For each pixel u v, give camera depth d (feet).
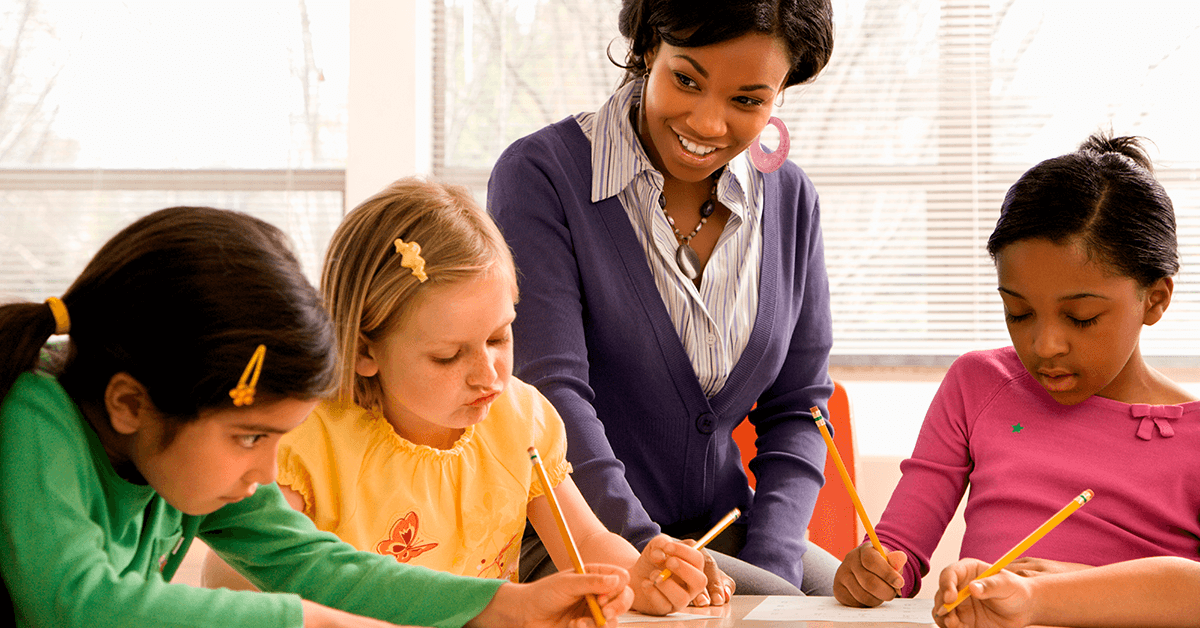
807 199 5.12
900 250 8.43
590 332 4.67
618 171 4.63
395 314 3.31
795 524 4.53
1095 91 8.29
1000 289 3.89
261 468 2.52
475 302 3.29
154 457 2.47
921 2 8.50
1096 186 3.71
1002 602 2.96
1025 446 4.21
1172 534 3.83
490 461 3.77
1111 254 3.62
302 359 2.43
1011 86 8.41
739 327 4.70
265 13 8.93
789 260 4.93
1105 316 3.69
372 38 8.61
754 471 4.94
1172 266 3.79
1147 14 8.24
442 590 2.94
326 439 3.48
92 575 2.33
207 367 2.33
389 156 8.59
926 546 4.32
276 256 2.50
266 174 8.89
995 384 4.45
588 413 4.30
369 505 3.50
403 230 3.36
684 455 4.68
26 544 2.32
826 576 4.62
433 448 3.65
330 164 8.90
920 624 3.18
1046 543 3.94
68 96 8.96
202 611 2.40
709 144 4.22
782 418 4.98
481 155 8.95
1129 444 4.00
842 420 5.82
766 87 4.09
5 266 8.91
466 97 8.96
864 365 8.34
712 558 3.74
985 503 4.20
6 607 2.42
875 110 8.52
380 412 3.59
